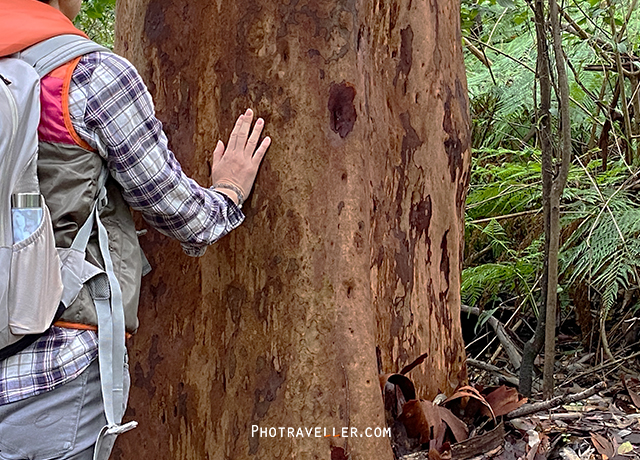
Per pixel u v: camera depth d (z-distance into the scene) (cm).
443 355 283
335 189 209
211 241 185
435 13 267
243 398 217
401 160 263
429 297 275
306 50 208
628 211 351
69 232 159
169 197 171
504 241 439
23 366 157
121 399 167
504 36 526
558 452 268
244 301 217
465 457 252
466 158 286
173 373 233
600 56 412
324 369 208
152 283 234
